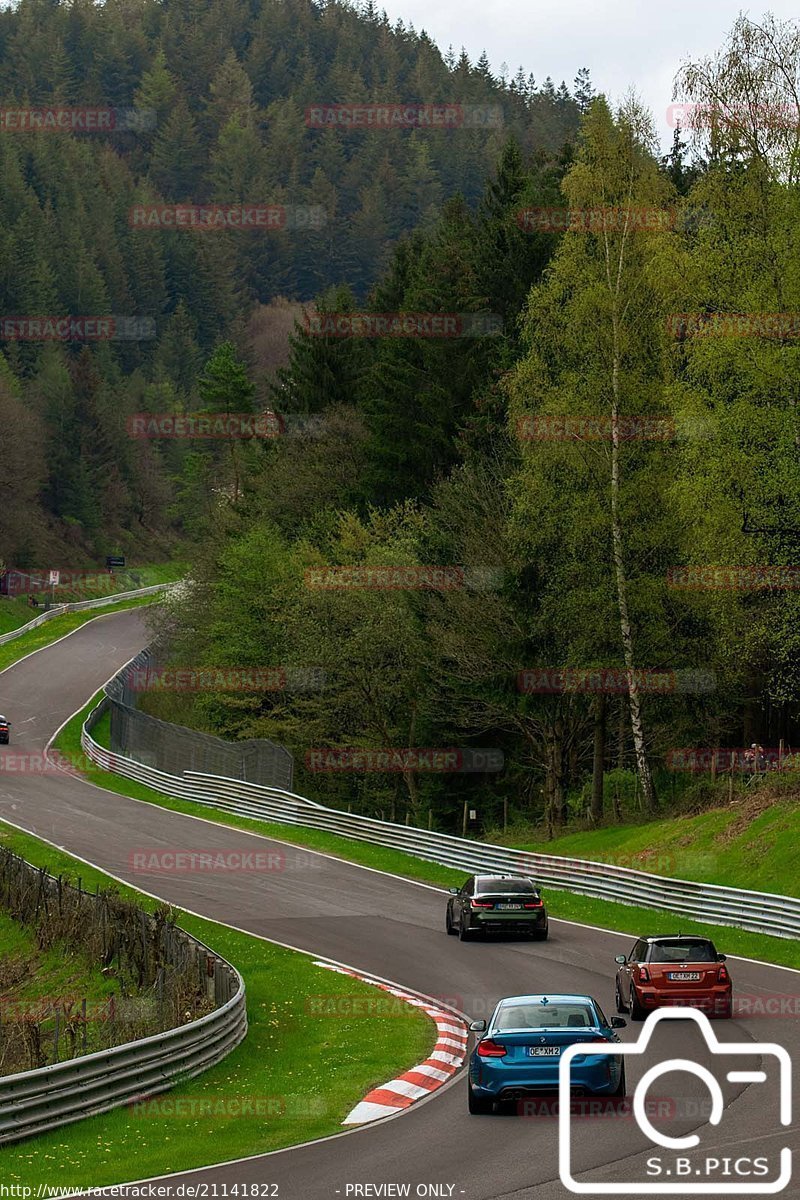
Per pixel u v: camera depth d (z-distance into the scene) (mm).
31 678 155500
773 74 64625
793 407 62312
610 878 66375
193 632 130750
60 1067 29656
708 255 65438
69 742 126500
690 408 64375
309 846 85125
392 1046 38906
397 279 148625
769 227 64500
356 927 61344
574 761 91562
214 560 129500
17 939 67562
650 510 73875
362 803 103562
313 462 129500
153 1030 41188
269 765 97000
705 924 59250
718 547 64438
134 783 109125
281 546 117250
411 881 74688
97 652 172125
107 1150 27359
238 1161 26156
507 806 94188
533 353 76000
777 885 59312
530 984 47594
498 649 81375
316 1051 38688
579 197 74500
